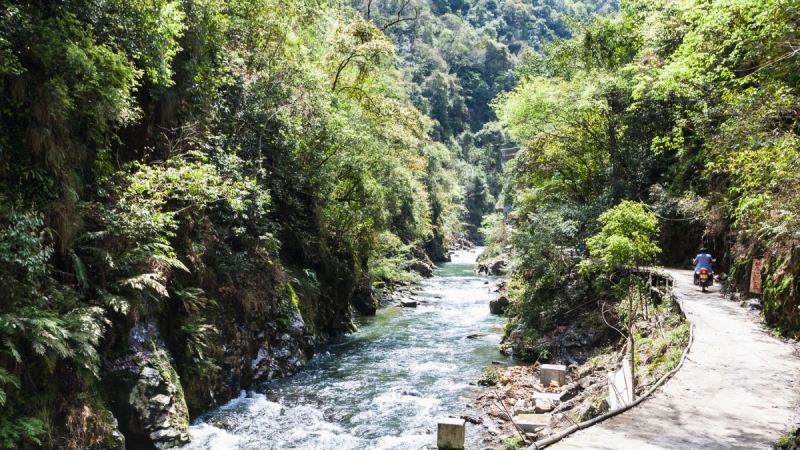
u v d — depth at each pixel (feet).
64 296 31.42
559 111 88.43
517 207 103.45
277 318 55.36
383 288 106.42
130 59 39.27
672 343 42.42
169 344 40.88
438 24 403.34
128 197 37.55
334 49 83.97
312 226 69.21
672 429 24.98
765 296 47.80
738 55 52.08
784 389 31.09
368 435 38.86
